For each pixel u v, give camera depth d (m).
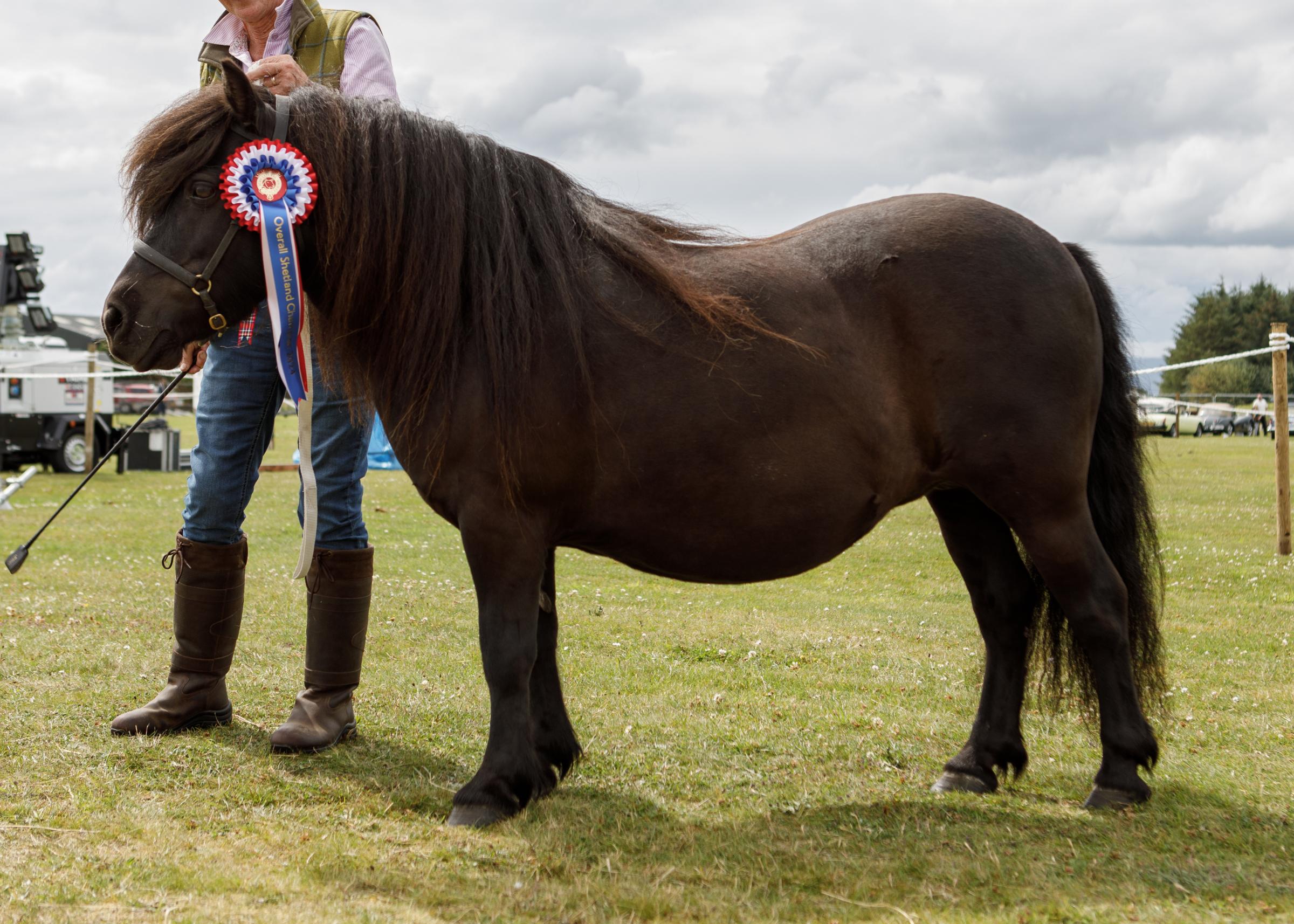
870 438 2.77
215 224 2.73
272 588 6.18
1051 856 2.56
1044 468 2.79
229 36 3.42
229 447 3.40
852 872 2.48
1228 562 7.51
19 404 13.84
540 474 2.67
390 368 2.76
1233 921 2.19
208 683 3.52
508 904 2.28
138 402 26.98
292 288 2.71
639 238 2.81
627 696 4.09
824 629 5.44
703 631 5.31
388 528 9.44
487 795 2.76
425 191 2.72
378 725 3.61
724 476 2.69
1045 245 2.91
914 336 2.79
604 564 7.67
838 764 3.33
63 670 4.16
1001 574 3.16
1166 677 3.73
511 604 2.71
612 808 2.91
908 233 2.86
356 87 3.29
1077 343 2.84
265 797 2.90
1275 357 7.85
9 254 14.72
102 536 8.47
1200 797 2.97
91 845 2.52
